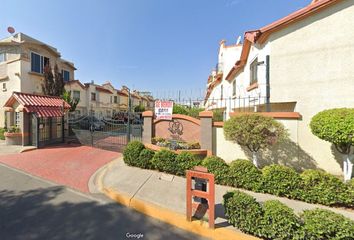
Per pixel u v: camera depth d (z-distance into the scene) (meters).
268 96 7.04
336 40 5.99
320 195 4.12
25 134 11.48
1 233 3.34
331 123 4.61
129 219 3.88
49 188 5.50
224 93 16.94
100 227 3.58
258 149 5.85
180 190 5.02
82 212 4.13
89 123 15.91
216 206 4.15
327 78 6.11
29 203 4.53
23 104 11.10
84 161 8.52
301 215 3.08
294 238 2.84
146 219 3.90
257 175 4.81
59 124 13.24
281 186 4.48
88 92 27.67
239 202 3.31
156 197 4.63
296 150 6.02
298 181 4.36
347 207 3.99
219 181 5.24
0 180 6.16
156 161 6.43
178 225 3.68
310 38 6.38
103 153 10.02
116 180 5.83
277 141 5.63
